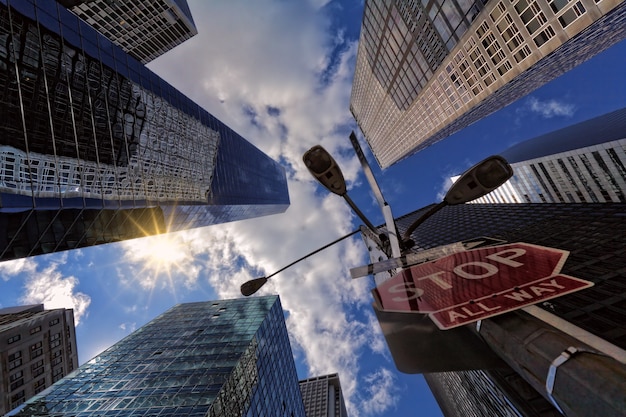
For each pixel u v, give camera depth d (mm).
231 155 77375
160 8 87000
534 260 3234
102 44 35375
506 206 63031
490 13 42500
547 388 2104
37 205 24266
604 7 30641
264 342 56875
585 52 53250
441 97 64938
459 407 65562
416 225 4020
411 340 3273
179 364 45094
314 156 4020
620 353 1808
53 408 37219
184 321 63906
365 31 84688
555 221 44469
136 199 37375
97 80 33531
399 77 79438
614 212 39406
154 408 35312
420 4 54281
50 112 26812
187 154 53312
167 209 44875
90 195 30016
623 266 27188
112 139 34531
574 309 23719
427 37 58062
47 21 27969
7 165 22484
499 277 3242
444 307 3246
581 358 1944
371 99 118125
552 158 70125
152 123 43531
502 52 44094
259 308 66562
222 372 41562
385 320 3508
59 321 67250
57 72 28281
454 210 76125
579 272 28719
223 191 67250
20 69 24734
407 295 3547
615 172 58969
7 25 24203
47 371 61062
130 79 39812
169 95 50062
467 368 3010
